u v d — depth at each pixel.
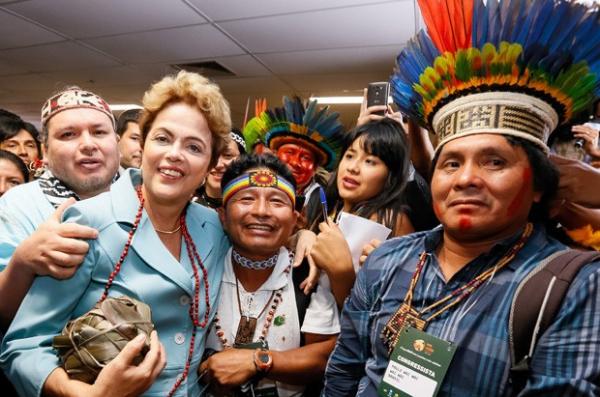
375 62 4.18
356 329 0.93
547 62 0.70
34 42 4.24
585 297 0.63
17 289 0.94
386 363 0.82
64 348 0.79
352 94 5.39
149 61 4.62
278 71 4.68
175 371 0.98
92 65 4.90
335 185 1.61
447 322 0.76
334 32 3.52
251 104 6.31
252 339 1.12
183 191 0.99
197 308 1.03
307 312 1.15
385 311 0.85
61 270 0.87
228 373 1.02
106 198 1.01
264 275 1.20
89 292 0.93
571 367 0.61
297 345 1.16
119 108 7.26
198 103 1.00
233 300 1.16
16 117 2.59
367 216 1.33
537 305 0.66
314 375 1.09
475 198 0.73
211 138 1.05
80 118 1.37
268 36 3.72
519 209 0.73
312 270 1.20
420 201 1.47
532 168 0.74
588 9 0.67
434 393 0.71
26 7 3.47
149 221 1.00
